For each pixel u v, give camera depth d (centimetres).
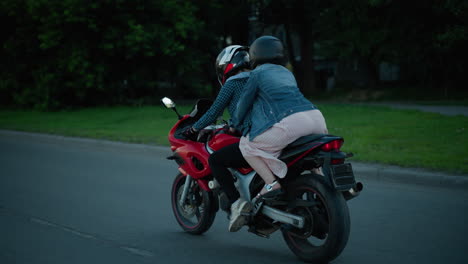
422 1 2361
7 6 2394
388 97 2680
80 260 438
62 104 2452
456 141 998
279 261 428
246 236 509
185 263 428
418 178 735
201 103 484
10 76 2567
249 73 440
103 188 755
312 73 3123
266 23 3061
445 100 2427
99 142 1243
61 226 551
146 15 2408
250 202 425
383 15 2547
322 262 399
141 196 700
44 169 931
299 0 2711
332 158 374
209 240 496
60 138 1355
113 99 2548
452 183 703
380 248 461
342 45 2894
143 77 2597
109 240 498
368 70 3219
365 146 978
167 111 1983
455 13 2205
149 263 429
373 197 664
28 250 468
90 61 2403
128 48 2331
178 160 506
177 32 2408
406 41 2578
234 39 3238
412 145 971
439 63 2659
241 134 451
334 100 2769
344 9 2586
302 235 404
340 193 387
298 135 389
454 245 467
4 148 1246
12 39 2508
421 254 443
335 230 379
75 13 2248
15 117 2061
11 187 768
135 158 1058
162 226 551
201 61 2738
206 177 486
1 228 544
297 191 402
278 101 398
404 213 584
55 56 2445
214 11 2889
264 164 406
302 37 3092
